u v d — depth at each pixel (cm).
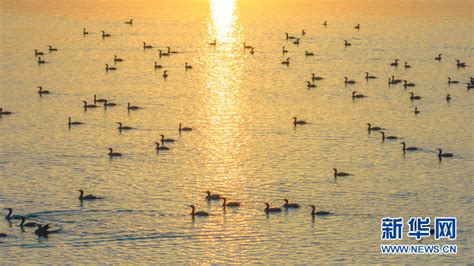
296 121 17775
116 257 11606
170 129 17438
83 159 15575
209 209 13150
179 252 11762
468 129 17475
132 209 13150
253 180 14438
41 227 12262
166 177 14600
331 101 19600
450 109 18975
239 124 17750
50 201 13475
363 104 19338
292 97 19888
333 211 13062
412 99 19725
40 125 17788
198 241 12081
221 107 19025
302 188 14050
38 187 14125
